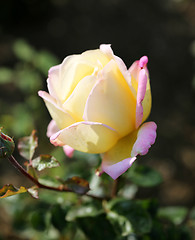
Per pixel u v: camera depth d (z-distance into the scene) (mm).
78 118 434
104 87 423
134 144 422
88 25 1965
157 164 1304
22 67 1495
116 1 2096
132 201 516
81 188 481
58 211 546
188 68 1684
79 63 438
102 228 516
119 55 1785
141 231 498
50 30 1948
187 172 1269
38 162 471
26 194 622
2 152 441
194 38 1819
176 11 2010
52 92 440
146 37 1862
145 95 434
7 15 1966
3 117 1152
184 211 604
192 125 1452
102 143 433
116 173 420
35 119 1253
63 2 2111
